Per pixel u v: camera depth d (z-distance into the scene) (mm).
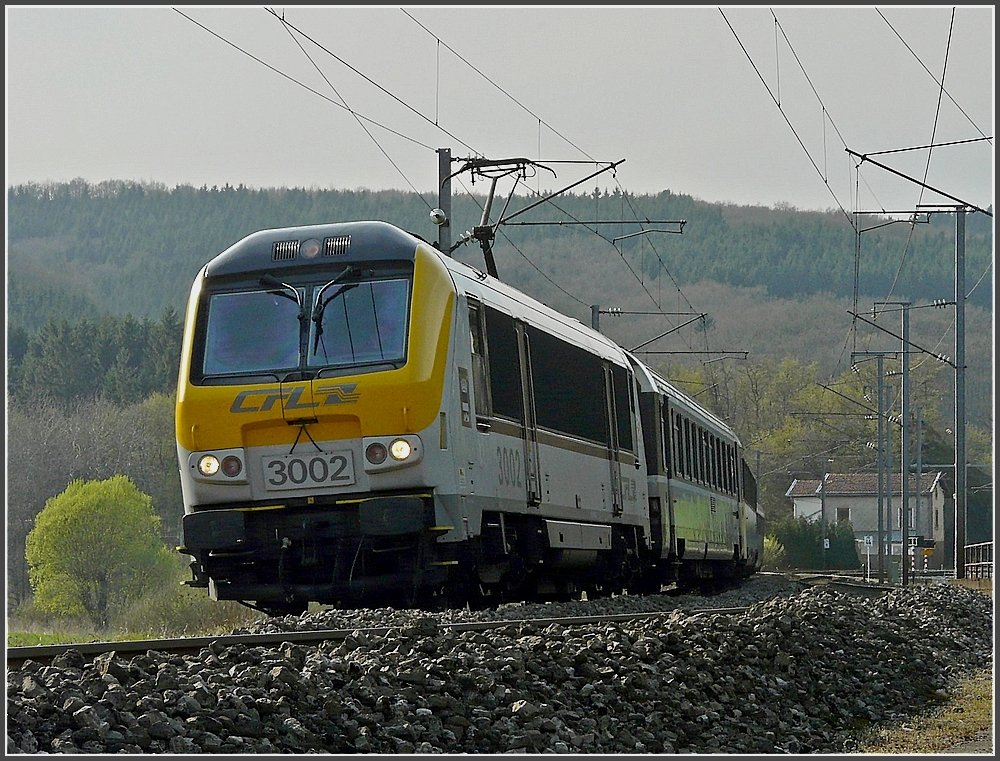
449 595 44406
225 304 42656
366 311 41750
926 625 55438
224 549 41719
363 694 23469
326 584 42594
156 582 137625
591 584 62344
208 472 41500
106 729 19109
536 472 49938
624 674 29812
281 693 22125
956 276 121000
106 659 21922
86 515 135875
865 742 30359
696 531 80062
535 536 50031
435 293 42062
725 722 30094
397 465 40375
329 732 21750
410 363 40781
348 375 40906
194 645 27812
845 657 40969
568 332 56938
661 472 70625
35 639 51094
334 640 30859
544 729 24875
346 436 40938
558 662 29141
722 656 34250
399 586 41812
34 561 136875
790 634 39375
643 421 70125
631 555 65625
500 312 47750
